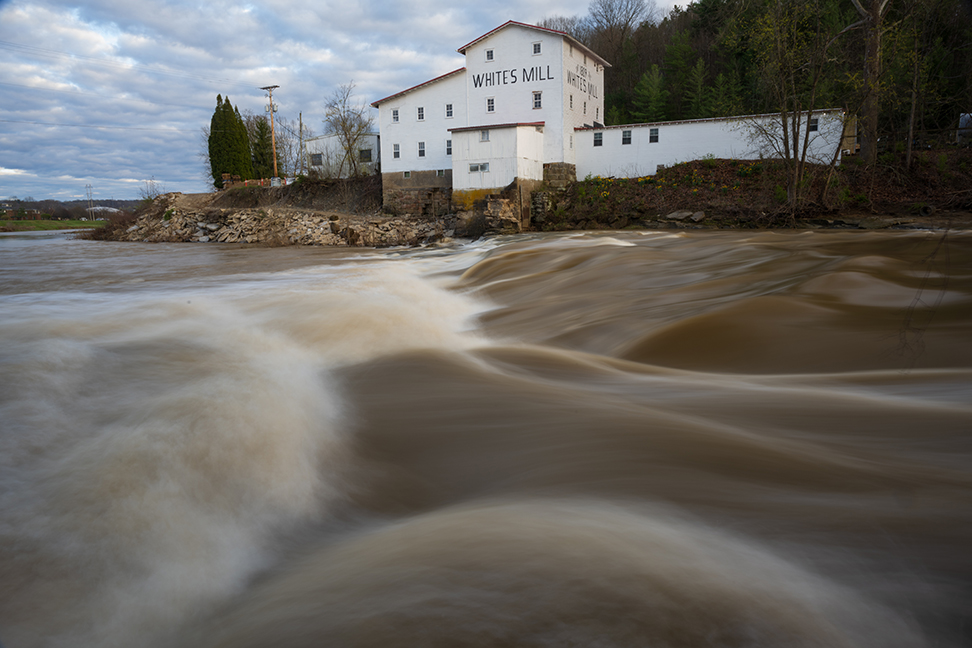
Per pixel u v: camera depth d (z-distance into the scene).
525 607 2.00
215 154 64.25
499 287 13.16
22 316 7.80
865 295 8.07
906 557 2.44
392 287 13.34
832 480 3.27
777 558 2.44
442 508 3.22
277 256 28.12
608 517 2.81
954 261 9.41
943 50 33.53
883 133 37.81
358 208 48.31
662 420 4.32
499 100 40.69
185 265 23.20
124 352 5.48
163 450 2.97
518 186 36.91
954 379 5.28
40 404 3.66
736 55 50.31
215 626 2.17
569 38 38.88
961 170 31.20
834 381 5.55
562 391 5.27
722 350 6.78
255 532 2.79
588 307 9.70
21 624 2.00
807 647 1.85
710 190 35.03
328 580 2.32
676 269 12.33
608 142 40.06
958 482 3.23
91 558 2.29
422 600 2.06
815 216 30.56
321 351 6.43
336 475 3.54
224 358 5.52
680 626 1.90
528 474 3.54
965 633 1.97
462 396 5.04
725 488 3.17
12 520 2.42
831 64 33.88
